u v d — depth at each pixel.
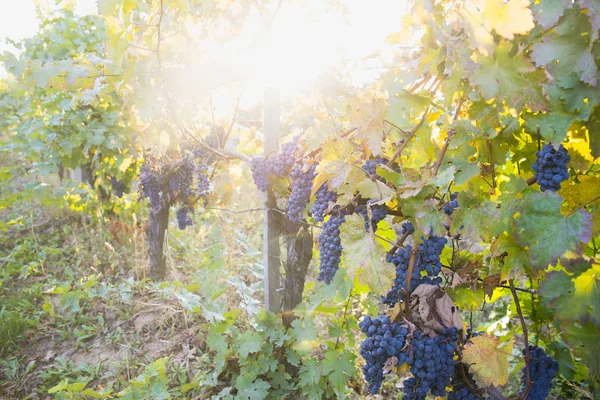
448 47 1.87
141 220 6.79
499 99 1.85
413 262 2.03
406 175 2.14
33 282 5.80
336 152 2.31
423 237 2.06
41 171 6.33
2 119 8.48
